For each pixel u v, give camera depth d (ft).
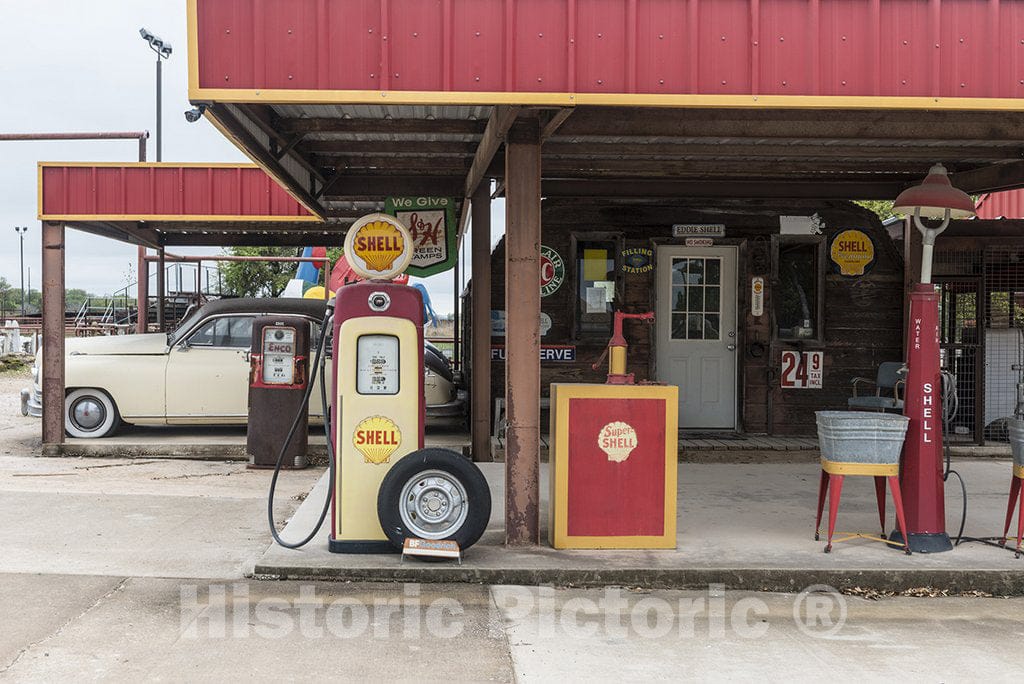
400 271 20.08
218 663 13.92
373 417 19.27
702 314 35.22
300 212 34.99
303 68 17.43
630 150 26.76
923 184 20.72
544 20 17.65
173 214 34.42
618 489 19.81
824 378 35.19
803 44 17.94
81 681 13.15
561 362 34.55
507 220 19.67
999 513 24.20
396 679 13.39
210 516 23.81
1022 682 13.62
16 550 20.21
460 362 45.57
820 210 34.99
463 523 18.69
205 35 17.31
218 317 37.04
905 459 20.33
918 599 18.06
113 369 35.99
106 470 31.45
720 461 32.50
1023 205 44.50
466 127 24.26
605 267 34.71
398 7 17.49
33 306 231.09
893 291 35.27
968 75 18.19
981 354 34.17
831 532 19.74
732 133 22.38
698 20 17.83
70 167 34.04
